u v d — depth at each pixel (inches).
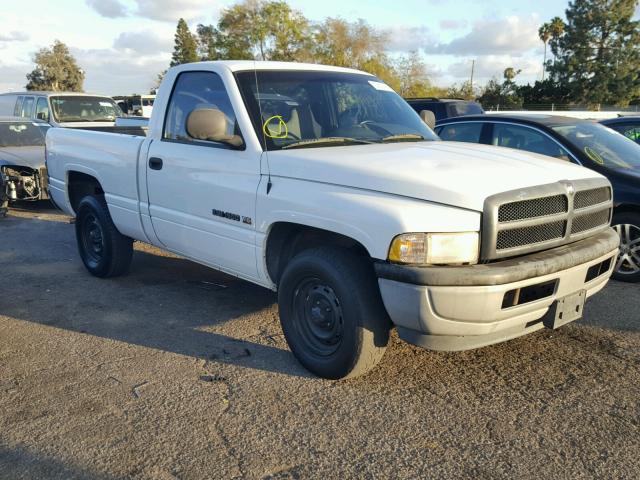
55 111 546.6
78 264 266.4
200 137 156.6
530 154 162.1
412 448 121.9
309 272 145.1
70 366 160.4
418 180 127.6
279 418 133.3
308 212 141.0
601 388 146.5
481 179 129.6
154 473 114.2
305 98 174.2
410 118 194.1
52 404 140.2
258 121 161.9
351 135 171.9
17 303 212.2
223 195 166.4
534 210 132.4
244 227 161.9
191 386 148.3
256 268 162.1
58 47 2945.4
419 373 154.5
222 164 166.6
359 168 136.0
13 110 595.5
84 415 135.1
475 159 145.0
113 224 227.3
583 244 144.7
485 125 288.4
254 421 132.2
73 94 574.2
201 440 125.1
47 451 121.3
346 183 136.7
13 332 185.0
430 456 119.2
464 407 137.7
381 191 131.1
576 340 175.3
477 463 116.9
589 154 243.8
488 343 133.9
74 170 239.1
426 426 130.0
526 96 2551.7
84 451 121.3
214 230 172.4
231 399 141.9
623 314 196.1
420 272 121.3
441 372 155.0
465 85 2394.2
